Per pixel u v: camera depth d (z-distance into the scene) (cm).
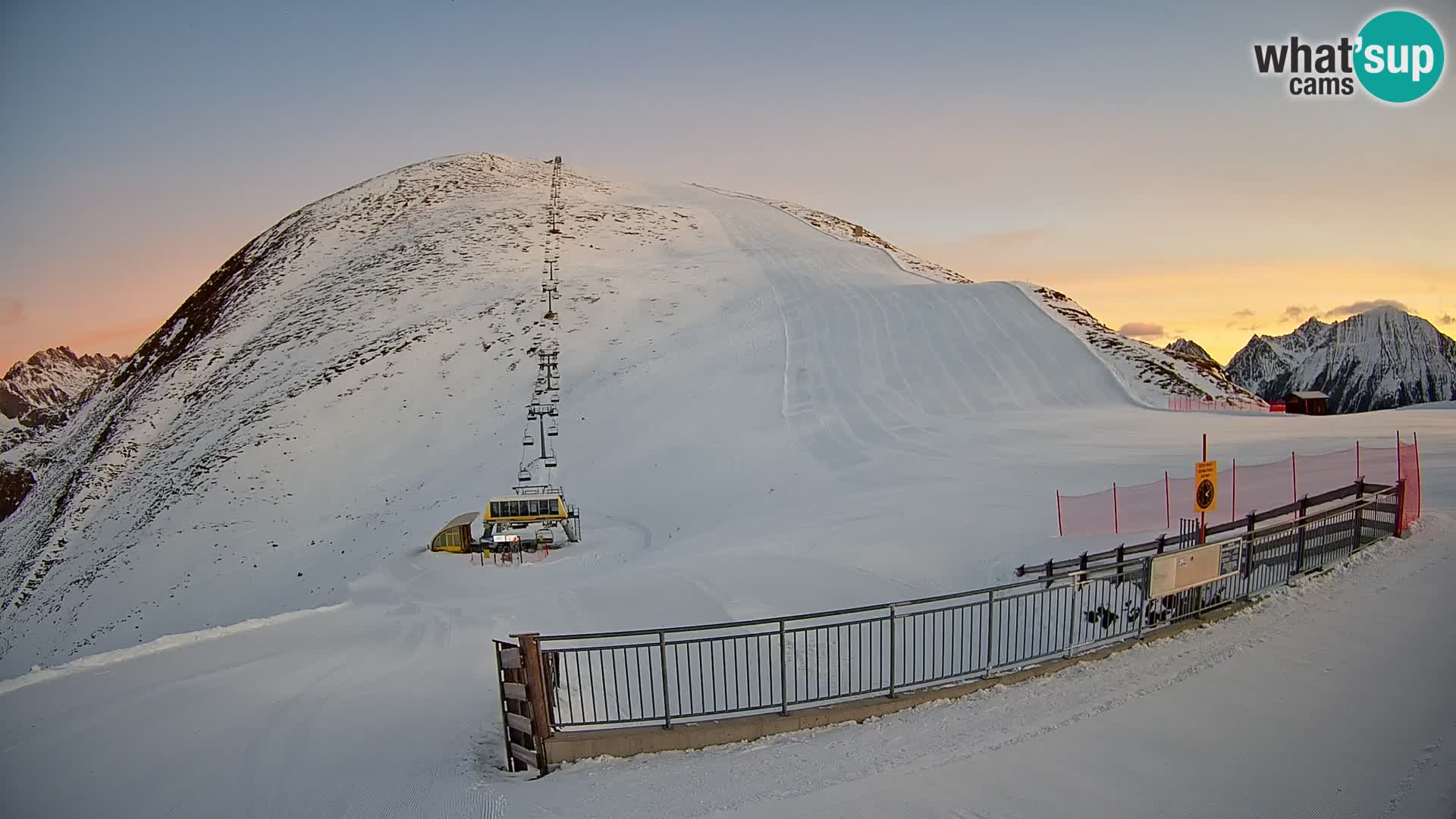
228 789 902
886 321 5950
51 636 4097
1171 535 1850
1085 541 1930
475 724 1107
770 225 10506
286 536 4425
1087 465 3034
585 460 4541
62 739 1117
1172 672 984
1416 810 644
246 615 3650
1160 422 3953
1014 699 946
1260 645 1054
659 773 831
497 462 4738
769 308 6650
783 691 958
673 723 948
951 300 6200
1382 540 1545
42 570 4938
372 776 910
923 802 695
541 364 6028
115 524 5172
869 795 716
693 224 10131
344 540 4228
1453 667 938
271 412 5878
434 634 1803
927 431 4081
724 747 904
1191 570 1160
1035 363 5050
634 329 6500
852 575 1922
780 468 3794
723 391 5116
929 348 5400
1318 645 1038
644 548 3012
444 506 4312
